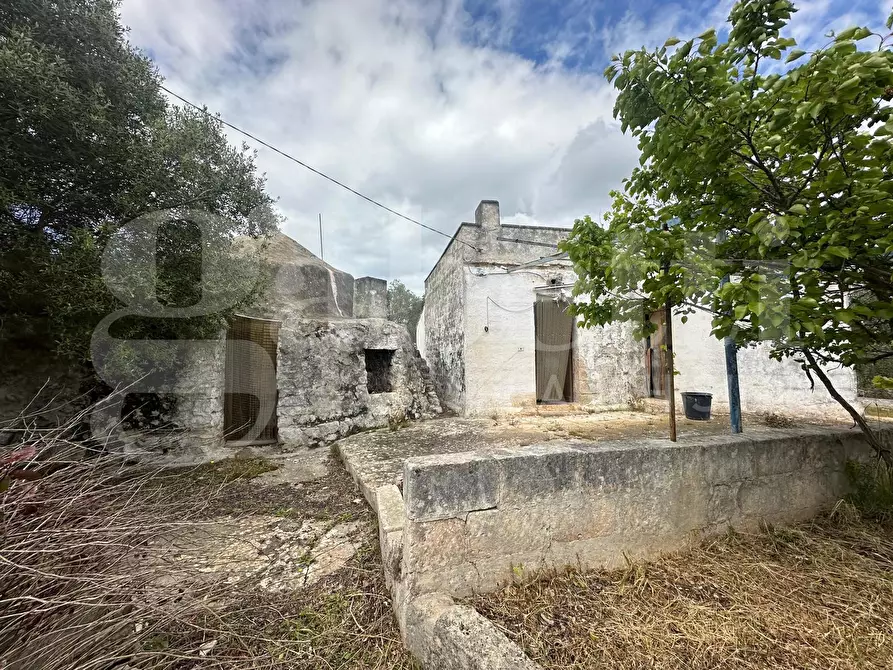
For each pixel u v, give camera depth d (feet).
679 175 6.25
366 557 7.55
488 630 4.17
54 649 3.75
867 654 4.12
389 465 12.66
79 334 9.88
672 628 4.55
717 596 5.14
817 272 5.22
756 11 4.65
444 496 4.99
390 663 4.87
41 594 3.86
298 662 4.98
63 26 9.53
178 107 12.37
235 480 12.19
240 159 13.79
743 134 5.17
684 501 6.21
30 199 8.79
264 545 8.04
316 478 12.66
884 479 7.16
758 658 4.10
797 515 6.96
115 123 10.44
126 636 4.38
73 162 9.60
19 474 4.25
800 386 21.11
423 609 4.73
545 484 5.48
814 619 4.68
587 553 5.67
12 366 10.89
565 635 4.44
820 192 5.06
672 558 6.00
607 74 5.98
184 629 5.17
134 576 4.38
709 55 5.11
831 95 4.01
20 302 9.76
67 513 4.33
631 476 5.91
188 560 5.91
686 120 5.22
